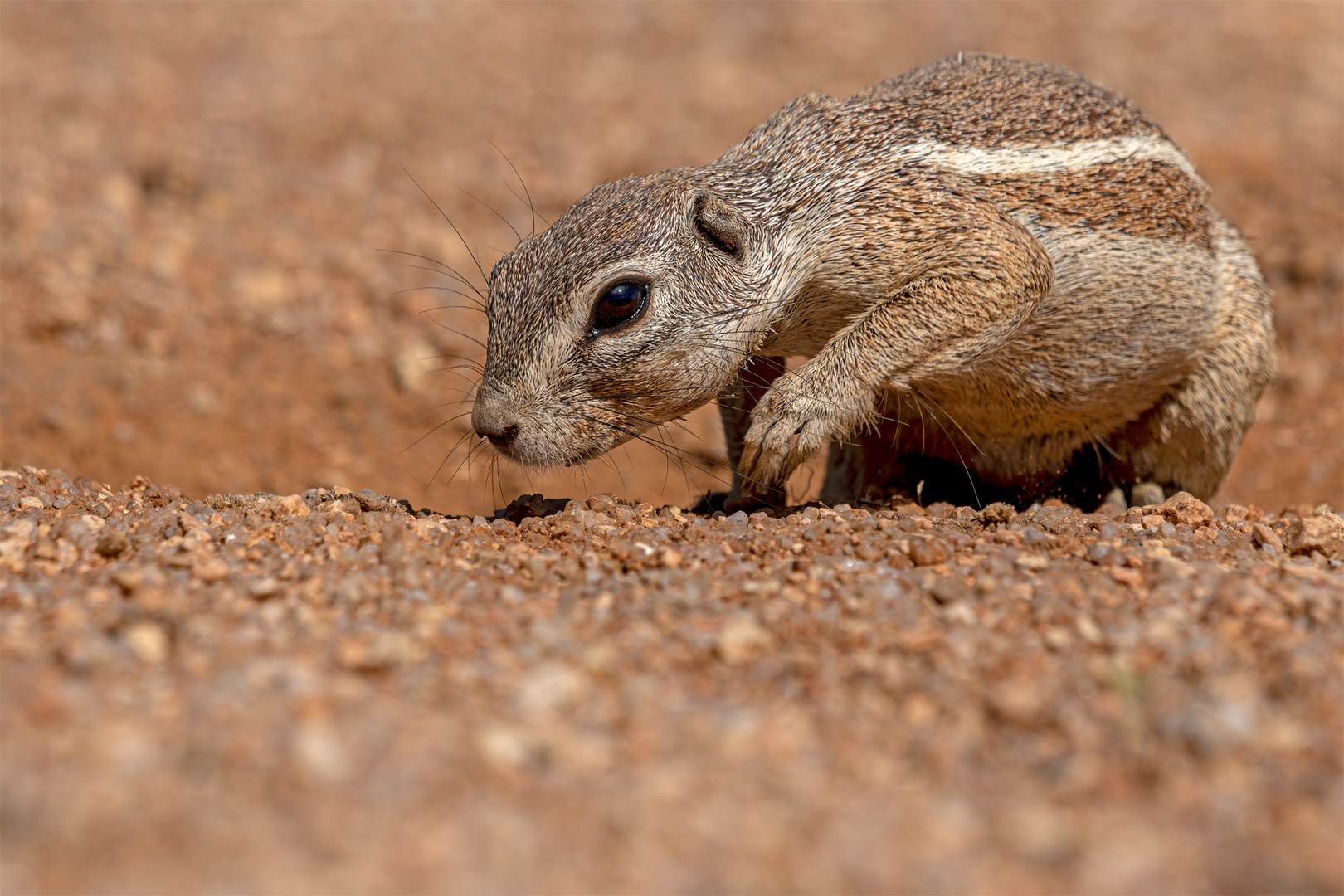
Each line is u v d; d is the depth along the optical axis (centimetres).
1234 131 2841
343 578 838
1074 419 1265
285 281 2188
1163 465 1335
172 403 1855
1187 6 3816
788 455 1068
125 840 529
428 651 717
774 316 1136
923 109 1178
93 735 597
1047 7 3778
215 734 600
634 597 820
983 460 1309
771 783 590
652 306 1073
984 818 567
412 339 2077
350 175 2622
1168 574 859
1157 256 1188
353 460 1862
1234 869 525
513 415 1065
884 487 1360
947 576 869
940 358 1096
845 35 3534
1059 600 811
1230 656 717
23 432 1773
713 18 3712
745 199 1138
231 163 2608
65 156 2542
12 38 3253
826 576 859
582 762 599
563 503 1139
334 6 3712
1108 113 1225
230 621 754
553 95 3145
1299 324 2080
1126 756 616
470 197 2552
